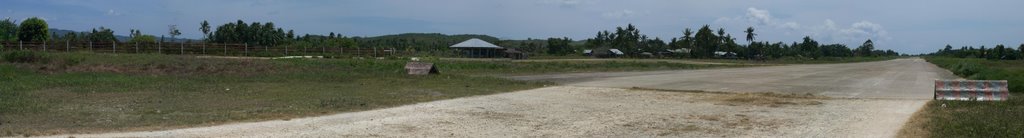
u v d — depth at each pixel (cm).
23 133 938
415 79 2519
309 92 1836
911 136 1006
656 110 1402
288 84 2188
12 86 1820
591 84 2448
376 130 1030
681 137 996
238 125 1067
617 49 11281
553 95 1834
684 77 3195
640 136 1003
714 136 1007
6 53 2878
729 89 2253
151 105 1396
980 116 1200
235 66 2850
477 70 3691
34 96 1549
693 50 11706
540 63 4869
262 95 1712
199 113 1231
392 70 3002
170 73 2572
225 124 1077
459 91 1938
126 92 1738
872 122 1195
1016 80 2228
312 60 3566
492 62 4719
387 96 1705
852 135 1027
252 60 3297
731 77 3278
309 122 1120
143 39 4844
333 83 2273
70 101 1459
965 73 4191
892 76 3703
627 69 4419
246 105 1412
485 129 1060
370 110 1334
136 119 1121
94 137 923
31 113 1178
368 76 2612
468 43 7769
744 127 1116
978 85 1683
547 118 1223
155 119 1123
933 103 1603
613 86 2334
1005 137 939
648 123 1161
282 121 1128
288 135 972
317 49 5081
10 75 2239
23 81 2044
